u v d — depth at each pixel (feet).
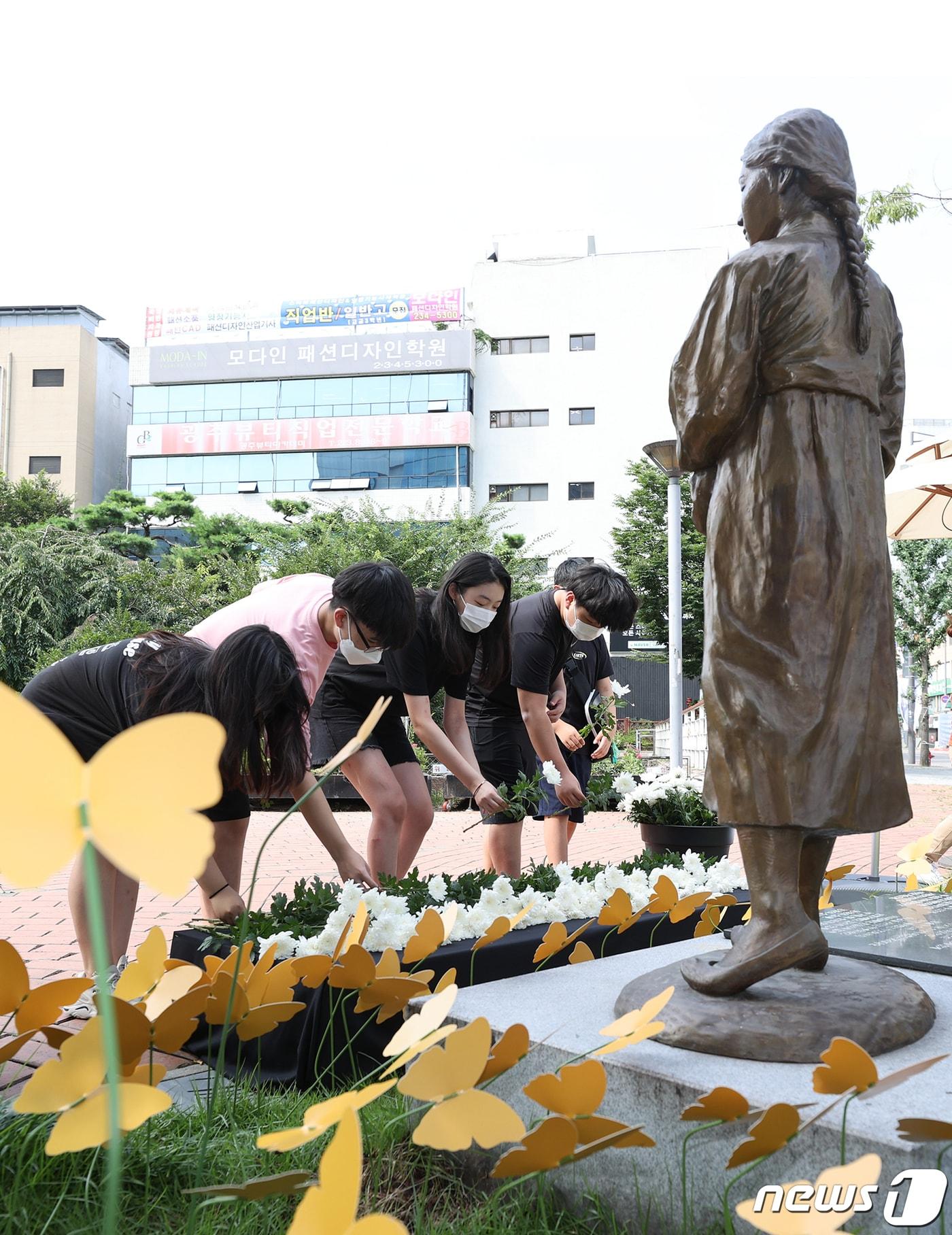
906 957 9.43
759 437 7.73
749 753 7.32
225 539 111.65
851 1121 5.44
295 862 26.13
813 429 7.66
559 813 16.56
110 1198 1.96
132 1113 3.63
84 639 71.41
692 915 12.14
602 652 18.62
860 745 7.45
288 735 9.77
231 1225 5.62
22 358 161.89
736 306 7.74
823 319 7.68
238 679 9.43
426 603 13.93
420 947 7.37
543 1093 4.63
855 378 7.75
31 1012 5.18
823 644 7.41
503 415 140.56
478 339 141.38
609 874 12.00
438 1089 3.75
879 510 7.88
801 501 7.52
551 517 136.87
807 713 7.30
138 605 81.92
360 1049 8.57
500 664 14.12
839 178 8.00
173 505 119.75
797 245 7.83
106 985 1.80
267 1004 5.92
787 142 8.07
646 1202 6.17
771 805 7.19
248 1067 9.14
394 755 14.11
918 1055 6.73
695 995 7.22
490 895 10.53
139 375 155.22
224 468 151.94
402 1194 6.79
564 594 15.15
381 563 11.97
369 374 146.92
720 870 13.42
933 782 59.21
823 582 7.47
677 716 35.22
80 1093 4.10
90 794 1.60
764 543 7.54
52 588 81.82
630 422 136.26
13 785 1.58
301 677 11.17
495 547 76.13
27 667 80.28
